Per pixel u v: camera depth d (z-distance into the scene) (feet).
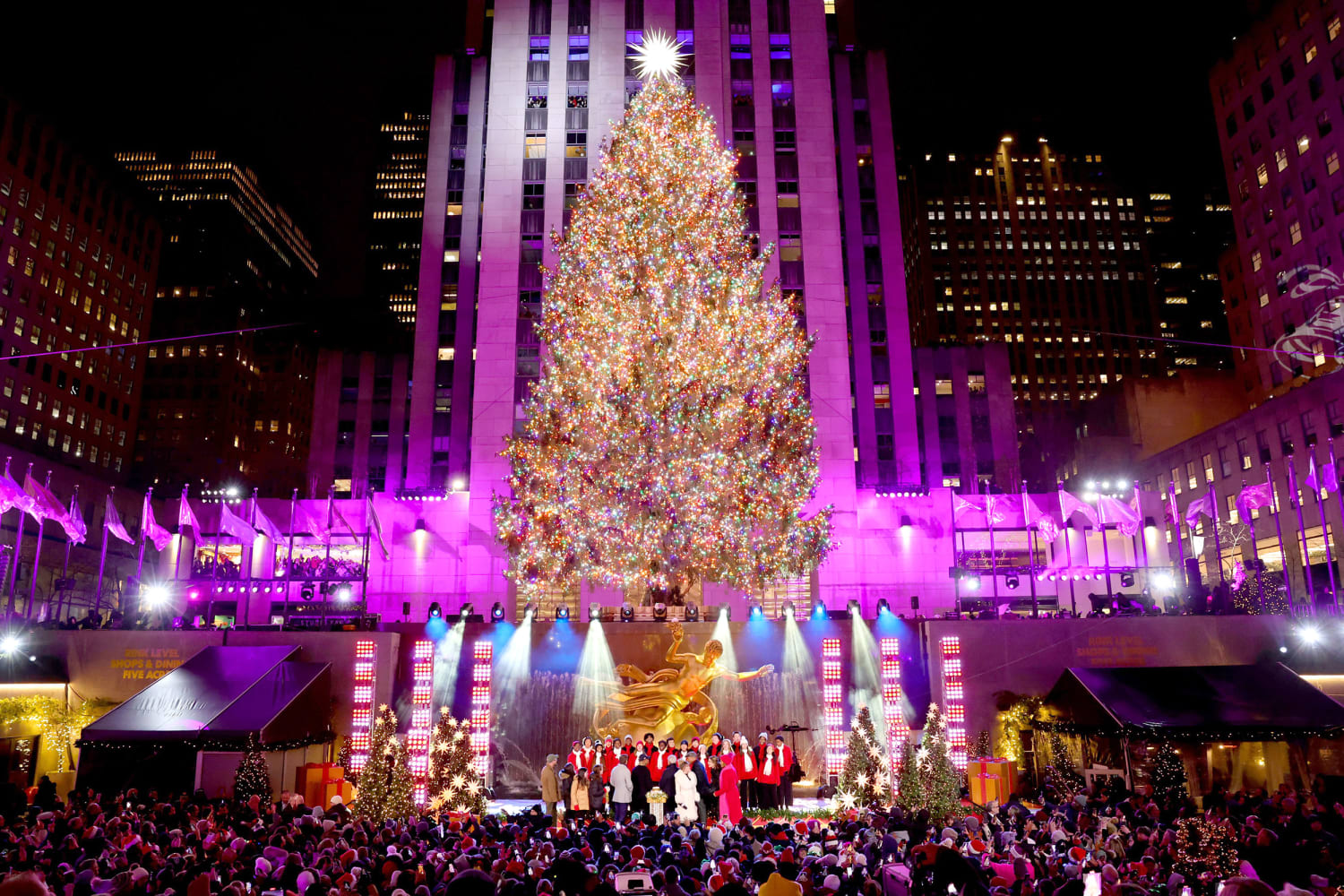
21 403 278.46
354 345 484.74
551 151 226.58
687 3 236.22
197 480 389.19
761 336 156.46
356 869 42.96
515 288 217.77
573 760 96.43
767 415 158.61
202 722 100.32
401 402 247.50
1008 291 499.92
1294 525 217.36
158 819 68.39
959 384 246.27
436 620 127.95
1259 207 267.59
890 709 120.57
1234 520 237.25
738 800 87.61
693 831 58.80
